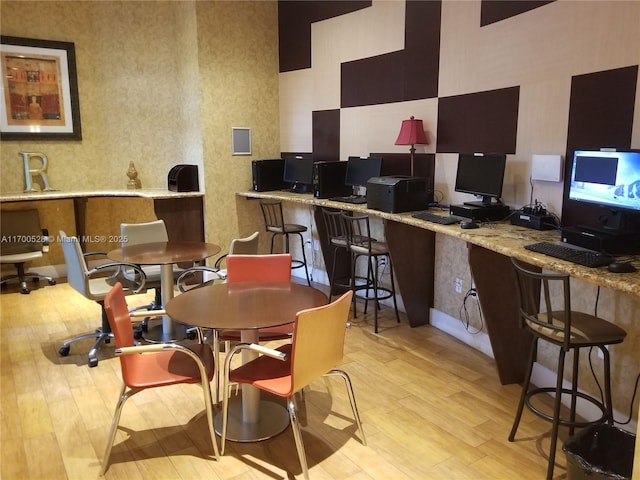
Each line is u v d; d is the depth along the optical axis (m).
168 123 6.16
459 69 3.96
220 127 5.77
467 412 2.91
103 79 5.78
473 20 3.79
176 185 5.65
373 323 4.39
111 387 3.23
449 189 4.18
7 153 5.39
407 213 3.91
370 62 4.88
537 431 2.71
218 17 5.59
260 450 2.55
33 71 5.39
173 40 6.02
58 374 3.41
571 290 2.99
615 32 2.77
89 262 6.04
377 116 4.87
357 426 2.75
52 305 4.86
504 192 3.65
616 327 2.35
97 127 5.83
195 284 5.52
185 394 3.13
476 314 3.84
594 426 2.25
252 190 6.02
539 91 3.29
